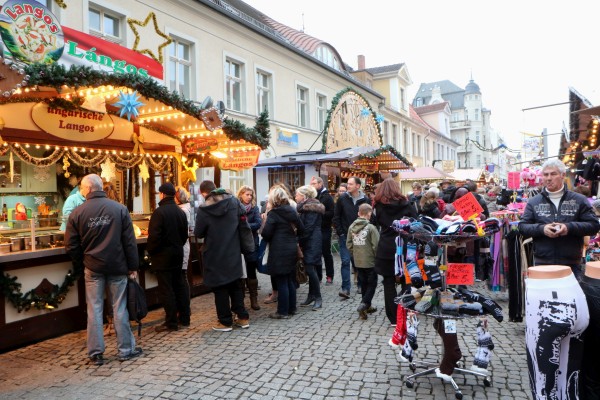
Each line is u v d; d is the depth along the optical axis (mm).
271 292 7223
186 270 6789
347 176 13664
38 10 4473
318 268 7008
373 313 5852
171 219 5262
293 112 16609
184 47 11922
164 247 5238
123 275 4445
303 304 6426
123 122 7371
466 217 3498
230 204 5309
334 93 19875
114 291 4402
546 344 2205
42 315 5027
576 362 2230
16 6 4281
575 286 2203
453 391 3445
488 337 3607
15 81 3975
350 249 5688
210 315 6000
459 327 5137
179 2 11328
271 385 3650
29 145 6145
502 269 6098
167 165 8320
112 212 4324
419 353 4309
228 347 4645
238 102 13945
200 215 5227
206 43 12312
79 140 6699
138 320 4578
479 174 27453
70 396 3557
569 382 2229
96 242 4262
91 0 9125
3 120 5762
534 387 2289
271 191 5680
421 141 35812
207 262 5215
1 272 4621
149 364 4223
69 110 6480
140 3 10305
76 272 5312
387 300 5105
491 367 3906
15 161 7547
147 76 5797
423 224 3559
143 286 6262
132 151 7488
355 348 4488
